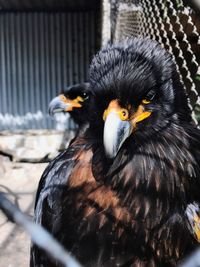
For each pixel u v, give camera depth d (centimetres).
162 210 35
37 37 234
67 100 89
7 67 234
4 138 141
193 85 48
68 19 233
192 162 36
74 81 235
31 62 234
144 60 36
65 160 39
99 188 36
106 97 35
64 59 234
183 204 36
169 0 54
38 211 41
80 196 36
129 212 35
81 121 87
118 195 35
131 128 35
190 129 38
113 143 33
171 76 37
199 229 36
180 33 54
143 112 36
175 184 35
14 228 83
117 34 101
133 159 36
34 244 39
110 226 35
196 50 52
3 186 118
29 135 143
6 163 135
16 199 104
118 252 35
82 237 36
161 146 36
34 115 235
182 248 35
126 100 35
